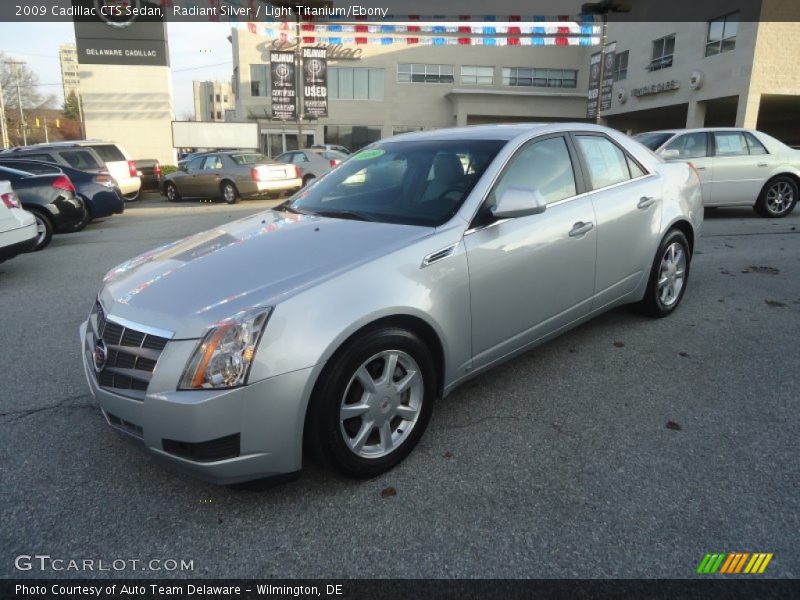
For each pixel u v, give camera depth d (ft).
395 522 8.04
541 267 11.21
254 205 53.42
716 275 20.21
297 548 7.61
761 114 101.86
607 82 97.19
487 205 10.43
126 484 9.09
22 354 14.58
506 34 95.76
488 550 7.45
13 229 22.02
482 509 8.23
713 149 31.89
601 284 12.98
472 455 9.57
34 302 19.43
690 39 88.33
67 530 8.05
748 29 75.66
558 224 11.55
